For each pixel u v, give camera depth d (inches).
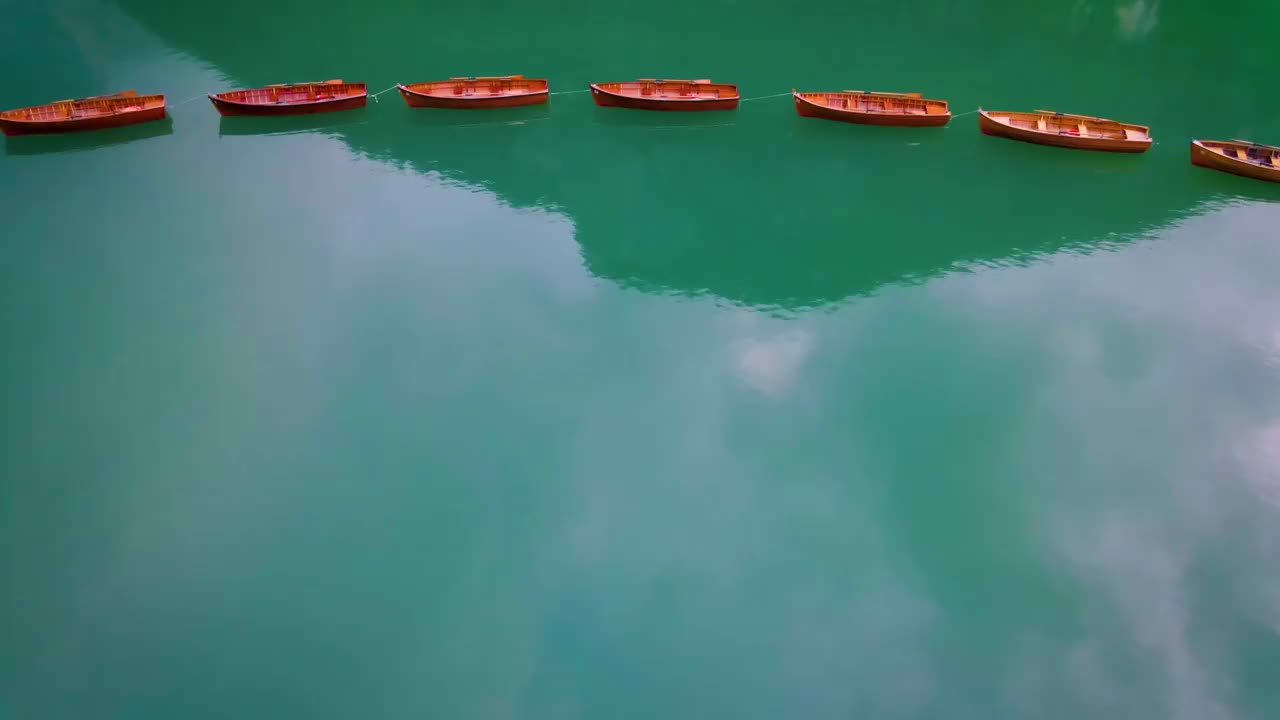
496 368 1820.9
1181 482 1601.9
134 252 2033.7
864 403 1753.2
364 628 1387.8
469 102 2421.3
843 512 1568.7
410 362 1827.0
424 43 2778.1
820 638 1392.7
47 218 2105.1
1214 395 1749.5
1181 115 2440.9
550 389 1782.7
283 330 1878.7
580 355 1851.6
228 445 1642.5
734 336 1887.3
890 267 2023.9
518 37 2824.8
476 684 1330.0
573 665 1357.0
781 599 1443.2
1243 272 1989.4
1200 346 1839.3
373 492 1579.7
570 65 2694.4
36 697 1282.0
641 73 2662.4
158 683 1305.4
